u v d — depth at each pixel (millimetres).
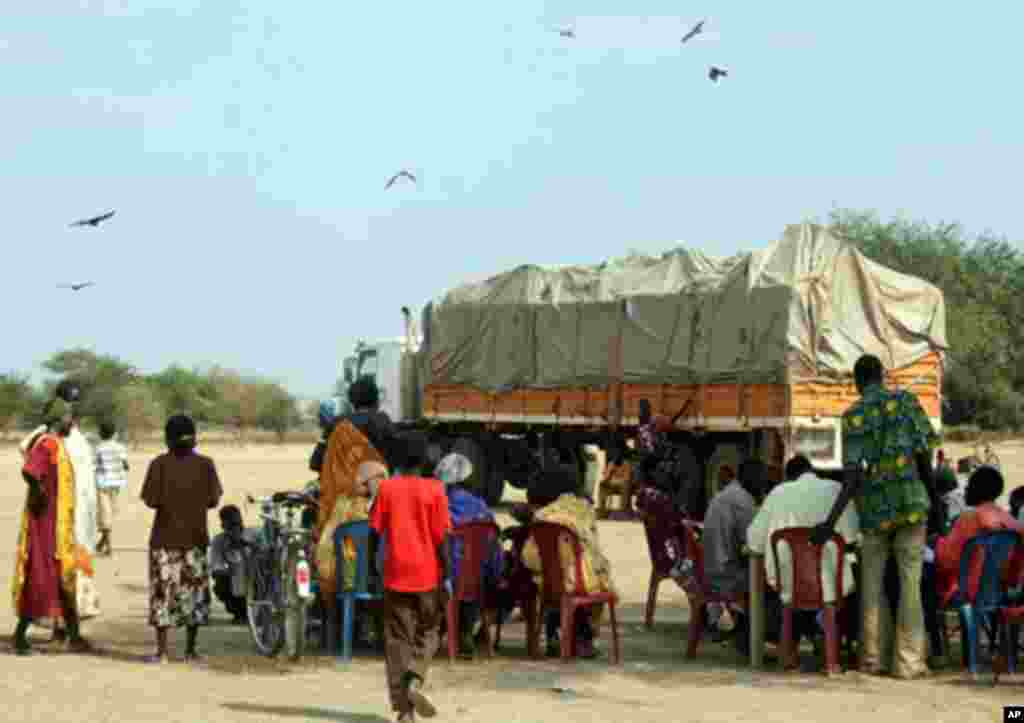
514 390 33750
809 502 12391
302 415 147625
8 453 85125
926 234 84375
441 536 10219
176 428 13117
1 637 14672
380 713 10547
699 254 30016
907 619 11992
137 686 11688
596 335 31188
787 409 25969
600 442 32031
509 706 10750
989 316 79062
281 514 13953
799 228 27031
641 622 15938
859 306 26719
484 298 35156
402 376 39125
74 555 13617
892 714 10461
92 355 130625
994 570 12016
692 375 28406
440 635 13625
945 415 80625
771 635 13164
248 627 15547
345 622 12977
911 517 11797
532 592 13336
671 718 10289
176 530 12945
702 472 28484
